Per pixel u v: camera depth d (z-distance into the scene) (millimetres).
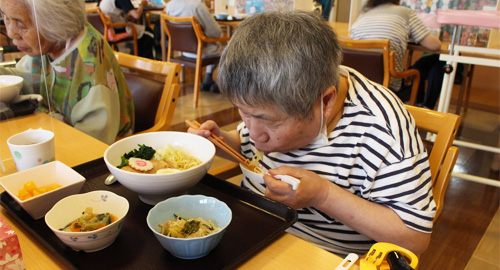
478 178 2014
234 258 623
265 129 758
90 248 617
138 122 1551
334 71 729
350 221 810
